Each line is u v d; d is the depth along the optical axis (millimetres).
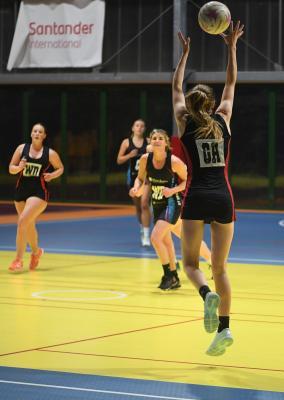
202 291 12500
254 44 49062
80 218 43469
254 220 43125
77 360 13023
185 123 12820
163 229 20484
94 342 14422
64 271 24000
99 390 11172
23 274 23266
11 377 11836
